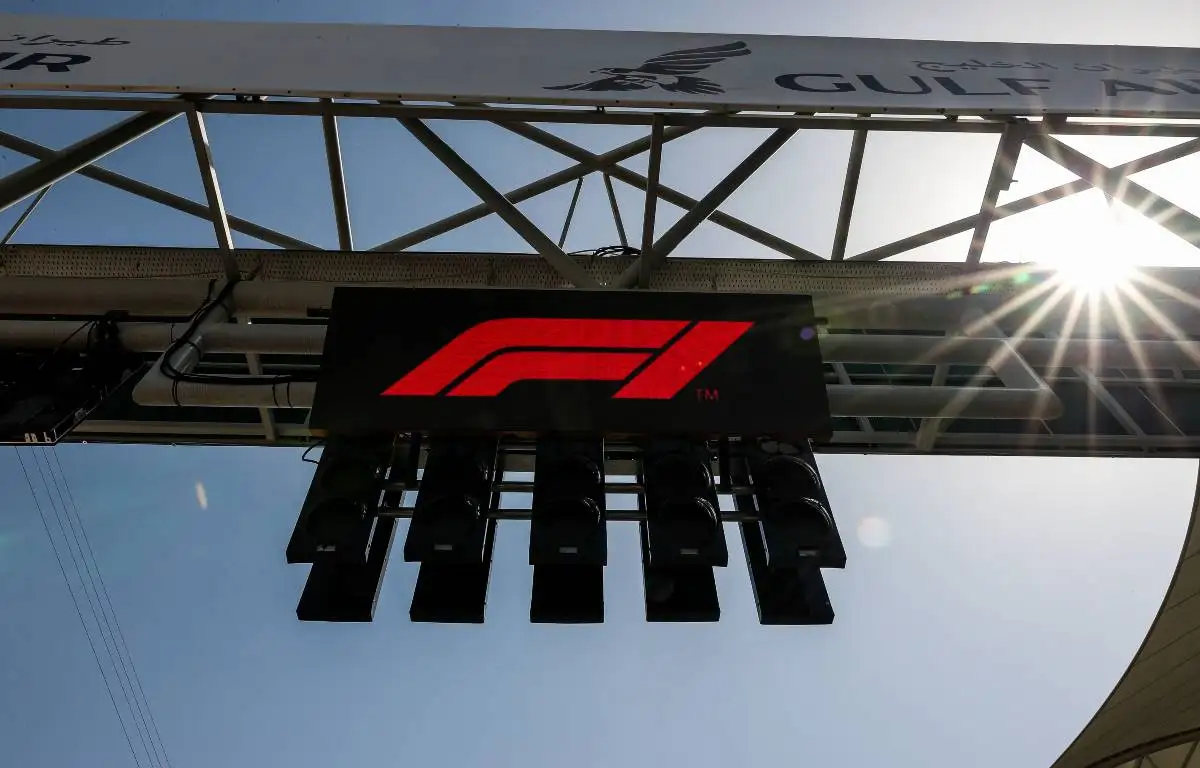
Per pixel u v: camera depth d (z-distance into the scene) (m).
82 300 4.41
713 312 3.87
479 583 3.06
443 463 3.36
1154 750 9.05
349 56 4.15
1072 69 4.47
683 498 3.20
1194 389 5.57
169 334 4.14
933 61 4.47
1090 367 4.35
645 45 4.48
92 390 3.93
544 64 4.17
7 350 4.16
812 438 3.49
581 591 3.01
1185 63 4.65
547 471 3.35
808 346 3.77
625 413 3.47
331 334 3.71
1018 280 4.71
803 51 4.48
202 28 4.42
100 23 4.47
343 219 5.41
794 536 3.18
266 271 5.13
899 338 4.31
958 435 5.14
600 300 3.88
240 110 4.10
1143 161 4.59
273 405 3.80
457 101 3.78
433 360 3.62
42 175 4.00
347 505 3.15
